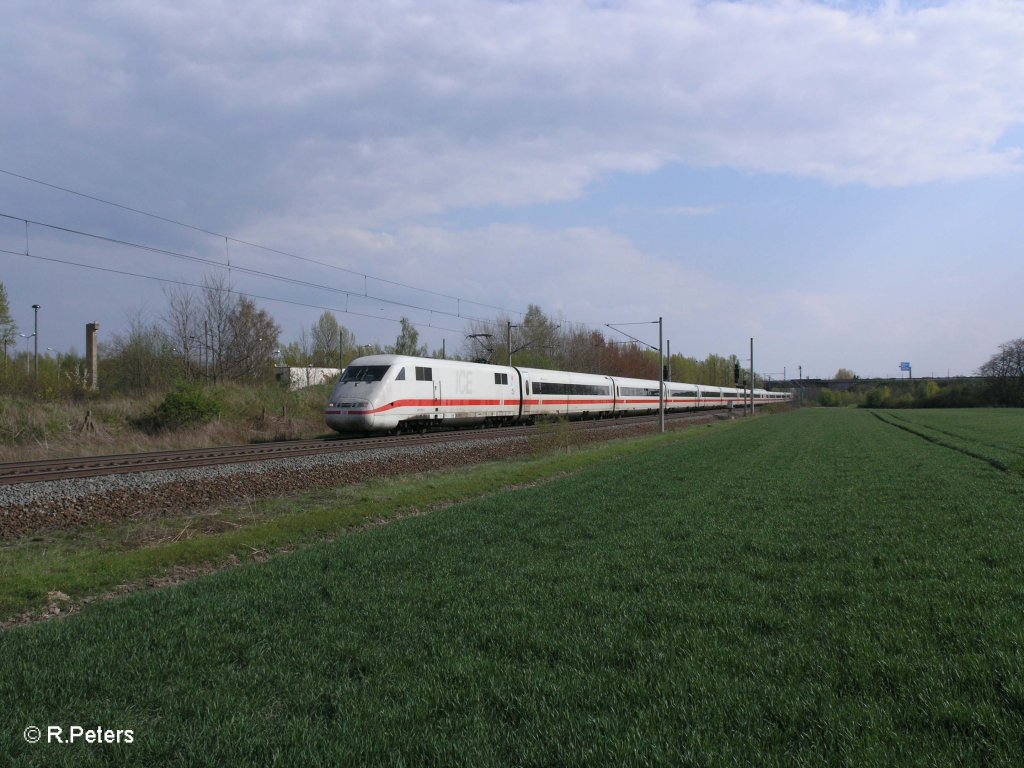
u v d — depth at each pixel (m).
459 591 7.67
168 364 44.38
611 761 3.98
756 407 99.50
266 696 4.99
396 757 4.05
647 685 5.01
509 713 4.66
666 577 8.16
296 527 12.23
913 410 101.19
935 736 4.20
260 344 48.69
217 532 12.38
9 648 6.00
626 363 91.56
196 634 6.26
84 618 6.90
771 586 7.74
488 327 68.12
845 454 27.36
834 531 11.02
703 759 3.96
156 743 4.24
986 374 112.12
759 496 15.31
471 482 18.80
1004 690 4.73
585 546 10.11
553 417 40.41
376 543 10.49
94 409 29.09
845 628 6.21
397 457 22.23
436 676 5.27
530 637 6.04
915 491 15.95
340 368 66.88
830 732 4.23
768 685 4.95
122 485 15.19
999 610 6.59
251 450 22.73
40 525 12.11
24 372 43.41
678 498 15.22
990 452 27.39
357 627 6.46
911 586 7.58
